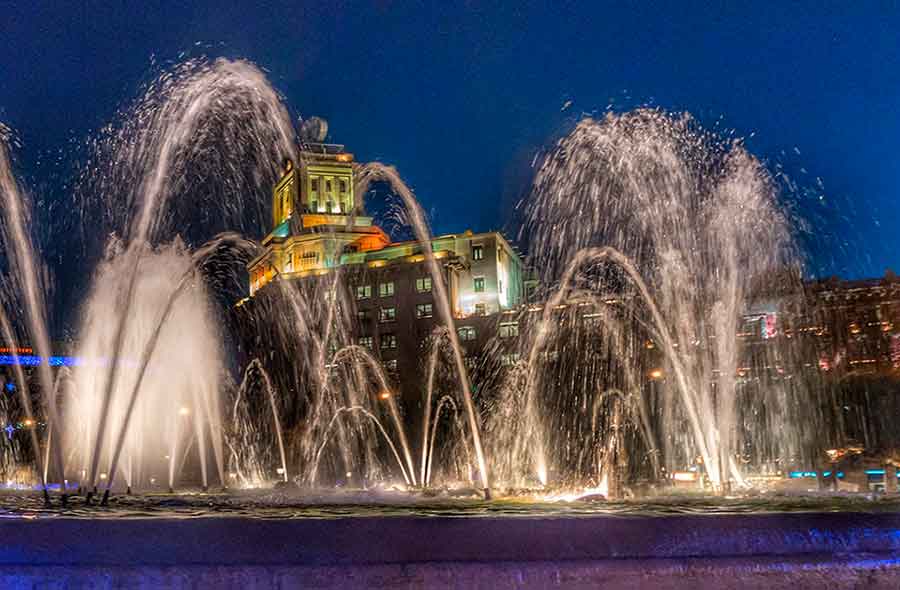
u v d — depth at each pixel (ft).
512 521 24.72
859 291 214.28
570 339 264.72
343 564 23.54
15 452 204.23
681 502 49.96
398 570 23.45
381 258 322.55
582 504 47.88
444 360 291.38
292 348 317.42
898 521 26.71
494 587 23.48
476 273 313.94
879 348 208.74
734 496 67.56
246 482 292.61
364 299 310.86
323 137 362.53
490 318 286.87
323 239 333.62
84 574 23.09
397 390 294.66
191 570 23.21
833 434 204.85
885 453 140.46
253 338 327.26
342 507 47.75
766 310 214.90
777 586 24.50
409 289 305.73
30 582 22.97
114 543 23.80
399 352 301.02
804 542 25.49
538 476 242.78
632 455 219.00
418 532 24.27
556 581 23.65
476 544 24.21
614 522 24.98
